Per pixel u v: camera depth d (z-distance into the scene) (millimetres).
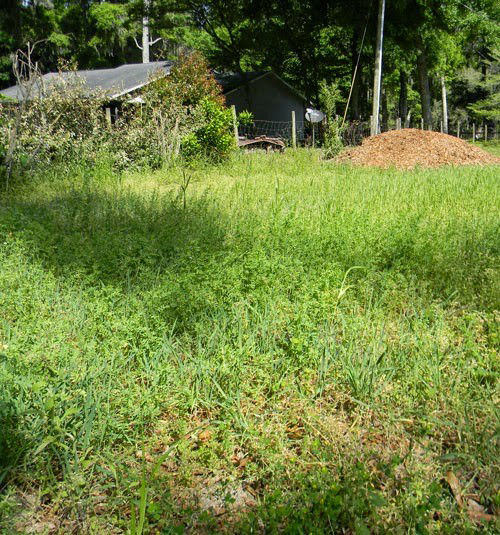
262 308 4430
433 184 11375
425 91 36281
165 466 2973
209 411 3352
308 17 35812
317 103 38188
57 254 5574
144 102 17234
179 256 5426
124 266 4992
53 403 2824
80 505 2645
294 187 11047
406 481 2730
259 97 36219
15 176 11688
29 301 4449
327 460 2857
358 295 4891
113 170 13797
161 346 3828
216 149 16203
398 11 32406
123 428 3084
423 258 5531
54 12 44969
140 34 52031
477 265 5230
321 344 3859
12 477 2766
